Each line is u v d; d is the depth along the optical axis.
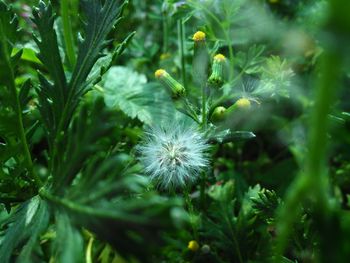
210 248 0.13
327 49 0.05
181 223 0.07
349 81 0.15
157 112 0.16
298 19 0.18
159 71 0.13
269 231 0.14
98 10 0.12
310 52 0.17
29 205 0.11
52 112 0.12
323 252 0.07
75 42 0.19
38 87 0.12
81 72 0.12
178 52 0.19
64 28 0.16
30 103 0.16
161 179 0.12
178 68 0.18
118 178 0.08
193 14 0.16
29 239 0.10
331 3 0.05
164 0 0.17
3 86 0.11
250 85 0.15
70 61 0.16
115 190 0.07
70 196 0.08
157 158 0.12
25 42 0.18
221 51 0.17
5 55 0.11
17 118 0.11
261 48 0.15
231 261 0.12
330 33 0.05
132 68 0.20
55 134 0.11
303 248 0.11
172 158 0.12
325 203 0.07
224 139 0.12
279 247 0.07
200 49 0.12
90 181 0.08
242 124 0.14
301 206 0.11
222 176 0.17
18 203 0.13
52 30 0.12
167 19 0.20
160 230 0.07
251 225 0.12
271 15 0.18
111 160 0.07
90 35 0.12
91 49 0.12
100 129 0.08
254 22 0.17
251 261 0.12
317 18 0.16
